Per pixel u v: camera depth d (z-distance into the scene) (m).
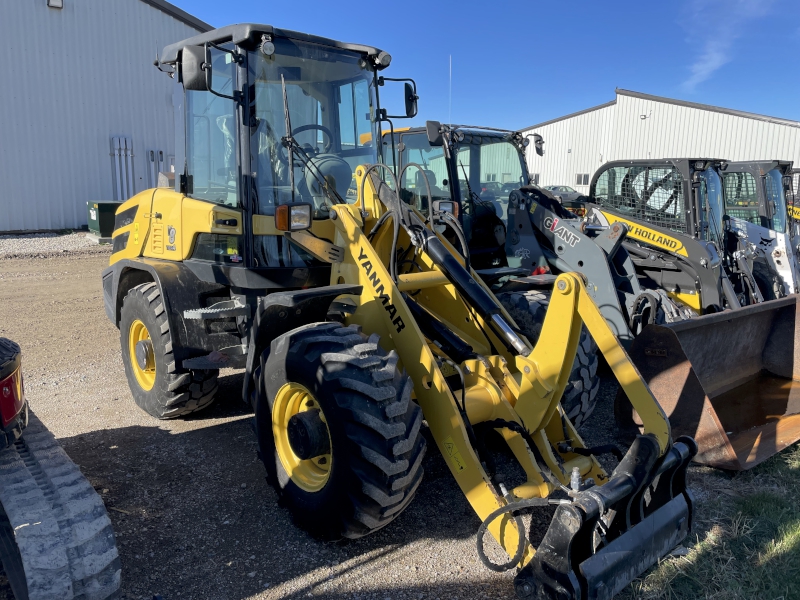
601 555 2.44
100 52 16.88
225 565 2.89
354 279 3.40
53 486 2.34
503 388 3.21
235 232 3.82
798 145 21.22
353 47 4.12
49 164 16.31
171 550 3.00
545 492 2.92
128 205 5.30
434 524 3.29
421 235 3.48
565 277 2.90
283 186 3.85
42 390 5.28
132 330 4.72
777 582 2.78
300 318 3.57
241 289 4.03
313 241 3.55
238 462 3.95
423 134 6.66
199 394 4.39
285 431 3.24
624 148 25.34
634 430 4.24
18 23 15.44
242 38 3.65
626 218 6.92
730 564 2.92
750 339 5.06
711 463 3.86
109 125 17.27
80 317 8.08
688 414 3.94
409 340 3.07
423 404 3.02
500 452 4.09
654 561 2.67
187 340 4.11
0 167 15.54
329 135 4.11
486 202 6.58
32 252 13.41
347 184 4.10
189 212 4.21
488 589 2.74
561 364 2.95
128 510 3.34
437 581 2.79
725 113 22.62
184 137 4.44
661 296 5.92
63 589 2.05
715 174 7.21
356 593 2.71
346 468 2.72
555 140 27.62
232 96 3.75
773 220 8.44
